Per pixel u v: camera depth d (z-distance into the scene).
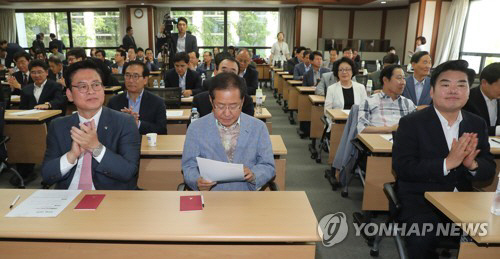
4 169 3.17
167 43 5.41
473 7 8.16
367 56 10.80
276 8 12.27
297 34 12.06
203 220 1.29
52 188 1.84
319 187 3.38
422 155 1.81
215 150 1.73
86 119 1.73
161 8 11.91
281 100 8.29
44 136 3.36
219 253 1.25
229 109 1.60
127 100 2.96
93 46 12.34
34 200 1.44
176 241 1.24
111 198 1.47
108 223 1.26
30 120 3.29
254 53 12.55
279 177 2.48
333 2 11.09
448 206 1.43
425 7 8.85
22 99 4.01
